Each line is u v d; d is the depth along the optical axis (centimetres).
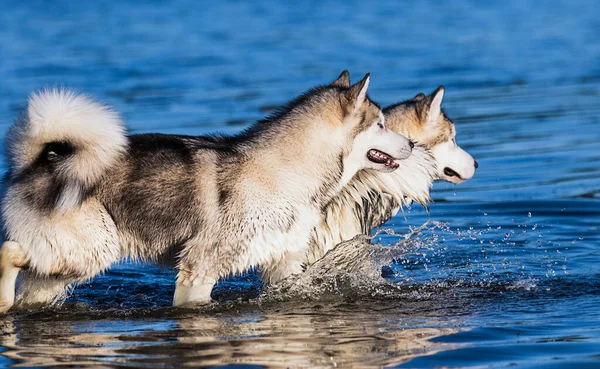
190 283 1192
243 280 1416
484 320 1117
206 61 3534
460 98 2866
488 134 2386
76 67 3347
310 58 3609
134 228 1187
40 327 1122
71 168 1124
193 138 1241
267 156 1201
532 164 2089
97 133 1116
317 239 1321
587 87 3009
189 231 1180
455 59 3591
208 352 995
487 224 1667
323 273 1298
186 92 2928
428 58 3616
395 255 1389
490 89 3009
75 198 1129
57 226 1143
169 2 5734
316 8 5456
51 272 1161
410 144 1267
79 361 966
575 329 1059
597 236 1567
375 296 1266
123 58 3572
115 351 1002
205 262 1185
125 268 1480
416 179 1370
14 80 3058
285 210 1201
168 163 1183
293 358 970
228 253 1185
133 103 2747
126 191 1173
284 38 4172
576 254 1460
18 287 1225
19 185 1152
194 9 5353
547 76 3238
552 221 1672
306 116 1220
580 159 2116
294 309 1202
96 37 4162
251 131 1245
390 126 1441
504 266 1409
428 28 4538
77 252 1155
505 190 1892
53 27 4512
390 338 1045
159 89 2977
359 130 1232
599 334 1032
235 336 1063
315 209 1242
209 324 1125
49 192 1138
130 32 4338
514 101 2811
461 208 1783
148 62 3494
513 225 1655
